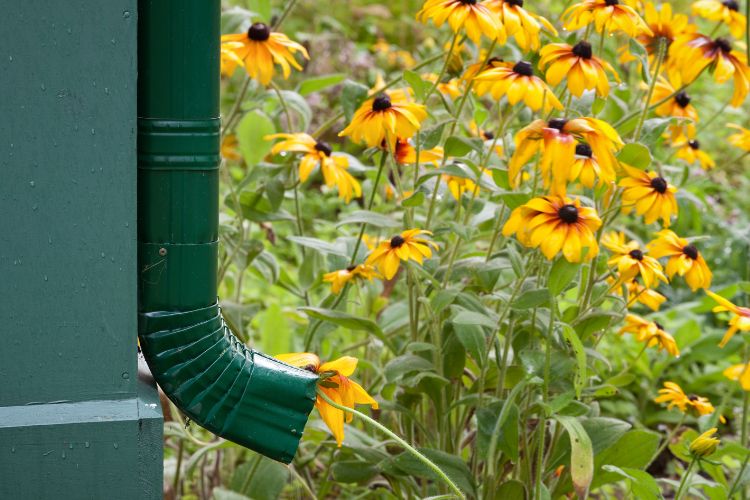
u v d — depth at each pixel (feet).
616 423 10.21
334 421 7.34
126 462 6.32
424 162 10.79
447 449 10.72
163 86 6.40
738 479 10.06
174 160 6.49
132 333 6.31
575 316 10.30
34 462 6.18
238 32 12.34
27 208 6.01
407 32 29.94
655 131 10.52
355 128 9.65
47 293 6.15
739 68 11.14
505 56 13.08
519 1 9.48
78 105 5.95
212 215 6.70
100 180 6.07
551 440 10.40
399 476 10.19
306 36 25.12
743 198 22.91
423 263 10.94
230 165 23.40
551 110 10.47
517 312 10.00
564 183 8.51
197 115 6.48
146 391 6.65
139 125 6.46
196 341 6.77
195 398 6.86
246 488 11.00
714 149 25.99
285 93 12.28
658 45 11.90
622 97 12.67
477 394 10.57
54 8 5.80
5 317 6.12
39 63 5.85
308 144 11.06
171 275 6.65
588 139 8.72
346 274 10.62
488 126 13.99
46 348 6.21
